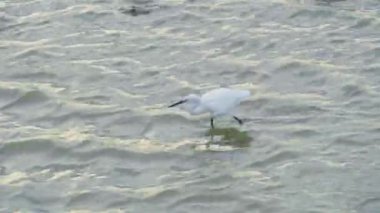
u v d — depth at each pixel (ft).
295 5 74.38
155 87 61.82
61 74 64.80
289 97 58.90
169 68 64.69
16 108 60.29
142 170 51.29
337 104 57.52
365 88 59.26
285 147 52.21
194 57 66.33
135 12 75.97
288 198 46.85
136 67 65.21
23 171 52.08
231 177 49.37
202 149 52.85
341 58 64.39
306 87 60.49
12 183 50.55
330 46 66.59
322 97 58.75
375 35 68.03
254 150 52.29
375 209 45.11
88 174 51.34
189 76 63.21
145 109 58.39
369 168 49.19
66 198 48.70
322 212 45.11
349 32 68.90
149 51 68.03
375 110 56.18
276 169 50.03
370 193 46.65
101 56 67.62
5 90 62.44
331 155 51.06
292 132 54.08
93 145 54.24
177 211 46.70
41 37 72.02
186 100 54.39
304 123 55.16
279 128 54.70
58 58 67.82
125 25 73.46
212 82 62.03
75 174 51.44
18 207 47.96
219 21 72.79
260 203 46.55
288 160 50.96
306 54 65.36
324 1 74.79
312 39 67.97
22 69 66.03
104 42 70.28
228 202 47.06
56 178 51.01
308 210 45.44
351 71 62.08
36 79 64.34
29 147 54.54
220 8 75.46
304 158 50.93
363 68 62.49
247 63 64.59
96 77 63.93
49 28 73.77
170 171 50.85
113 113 58.23
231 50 67.26
